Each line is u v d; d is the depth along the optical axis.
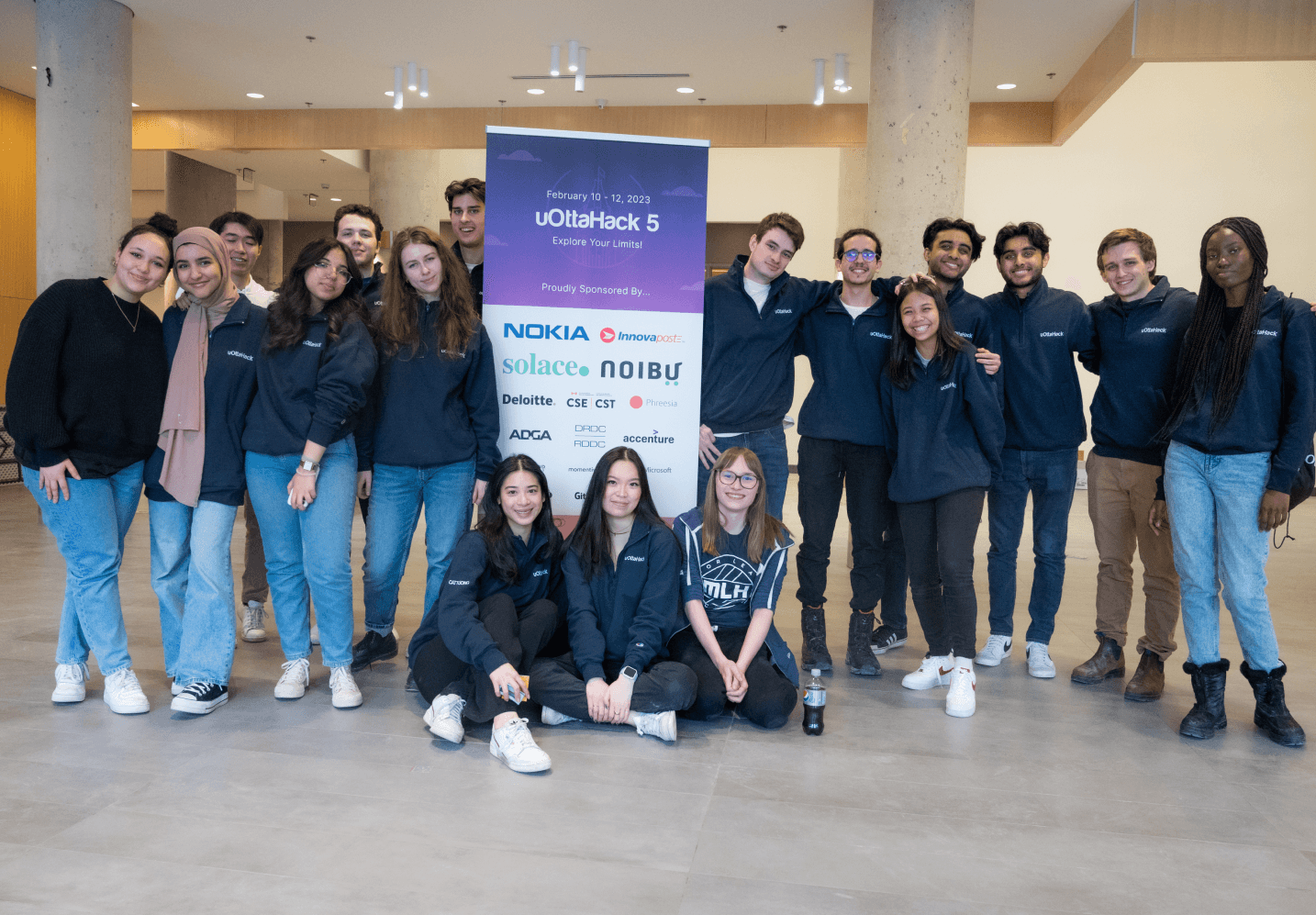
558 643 3.37
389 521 3.50
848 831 2.38
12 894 1.95
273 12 7.56
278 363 3.14
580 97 9.77
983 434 3.42
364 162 12.91
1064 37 7.53
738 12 7.32
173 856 2.13
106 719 3.04
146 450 3.13
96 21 7.12
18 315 9.83
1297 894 2.12
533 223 3.47
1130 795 2.68
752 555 3.23
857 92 9.25
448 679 3.05
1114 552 3.85
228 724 3.03
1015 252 3.86
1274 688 3.19
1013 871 2.20
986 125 9.41
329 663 3.27
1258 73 12.57
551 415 3.52
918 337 3.40
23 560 5.67
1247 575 3.17
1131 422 3.73
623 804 2.50
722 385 3.72
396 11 7.49
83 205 7.14
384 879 2.05
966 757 2.94
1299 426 3.04
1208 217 12.81
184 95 9.98
